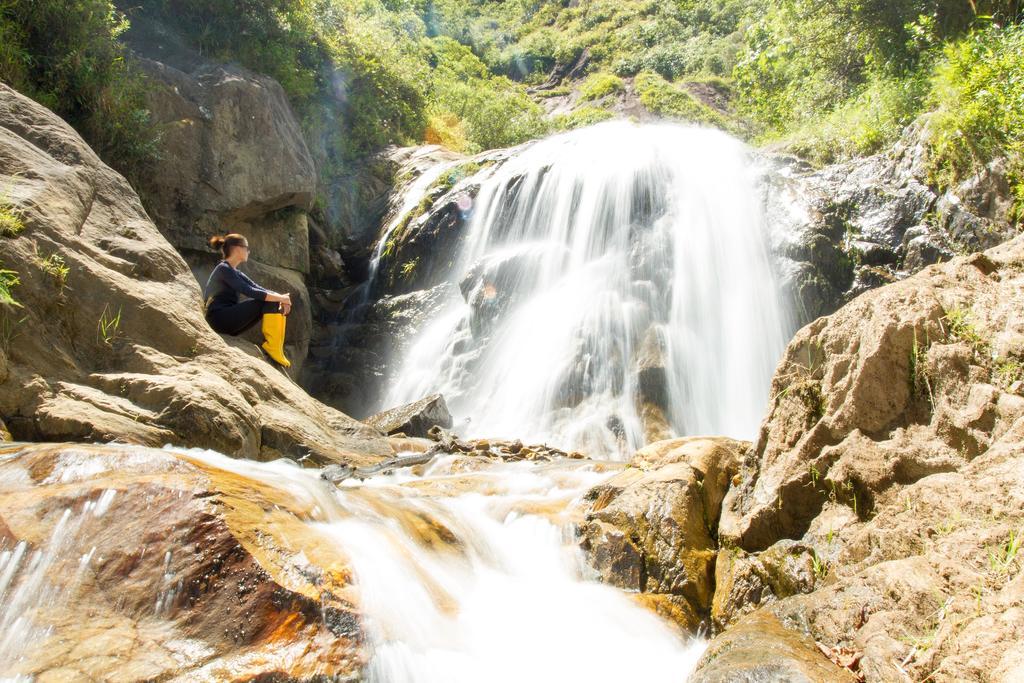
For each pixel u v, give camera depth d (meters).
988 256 4.08
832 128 13.66
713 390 10.11
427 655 2.95
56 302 5.73
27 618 2.79
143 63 11.96
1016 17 11.94
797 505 3.88
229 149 12.50
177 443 5.39
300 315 13.12
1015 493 2.91
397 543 3.61
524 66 33.84
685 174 12.00
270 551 3.03
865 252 10.49
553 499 4.91
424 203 14.70
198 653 2.66
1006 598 2.50
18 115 7.21
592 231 11.91
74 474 3.42
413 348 12.69
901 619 2.75
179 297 6.87
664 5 34.38
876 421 3.81
